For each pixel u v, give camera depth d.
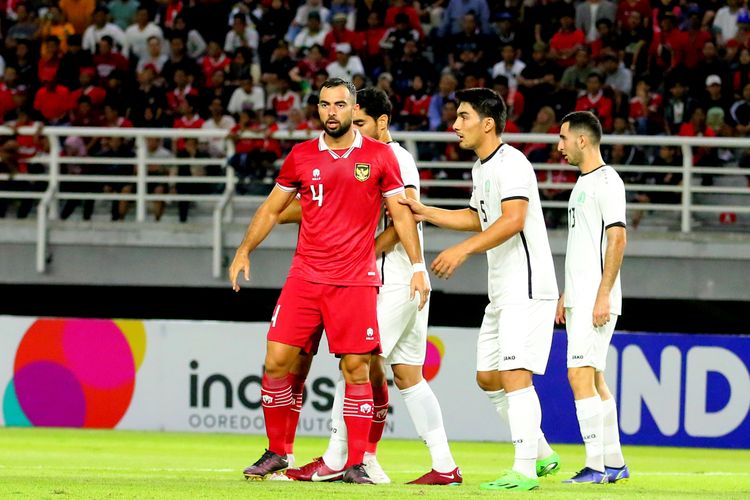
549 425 32.00
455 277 38.94
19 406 32.97
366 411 17.47
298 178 17.19
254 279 39.59
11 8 50.44
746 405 31.59
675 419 31.67
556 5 46.16
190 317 44.53
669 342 31.66
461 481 18.42
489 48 45.22
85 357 32.81
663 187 38.25
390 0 47.09
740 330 43.91
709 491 18.77
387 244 18.16
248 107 43.53
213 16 47.22
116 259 40.12
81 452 26.92
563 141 19.38
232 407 32.22
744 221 41.62
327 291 17.03
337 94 16.81
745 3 45.78
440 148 41.19
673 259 38.75
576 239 19.36
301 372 19.50
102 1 49.16
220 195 41.38
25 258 40.44
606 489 17.86
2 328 32.97
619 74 43.50
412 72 43.62
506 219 17.03
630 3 45.72
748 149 41.16
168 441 30.00
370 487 16.66
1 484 16.53
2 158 40.62
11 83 46.16
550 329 17.67
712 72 42.81
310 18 46.91
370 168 16.97
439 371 32.34
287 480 18.00
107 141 41.59
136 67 47.22
